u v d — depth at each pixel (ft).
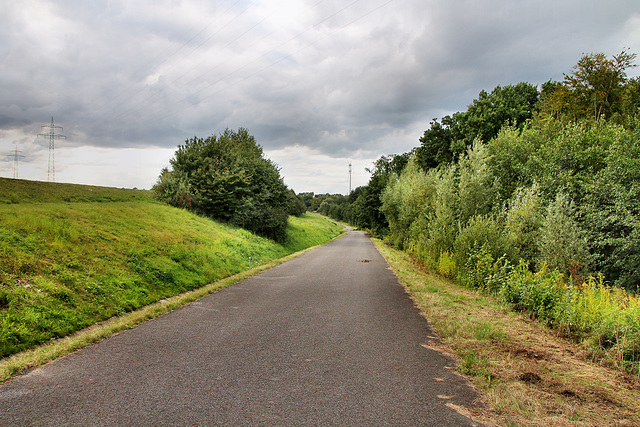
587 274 38.22
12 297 22.52
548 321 23.62
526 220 43.93
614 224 41.96
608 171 44.09
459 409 12.34
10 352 18.24
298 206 266.57
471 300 31.63
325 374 15.49
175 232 61.00
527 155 60.59
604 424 11.39
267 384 14.43
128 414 11.92
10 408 12.35
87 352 18.45
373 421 11.46
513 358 17.42
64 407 12.42
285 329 22.85
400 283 42.22
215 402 12.83
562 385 14.42
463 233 44.57
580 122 56.29
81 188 96.43
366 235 205.87
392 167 181.16
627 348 17.53
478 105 110.11
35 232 35.70
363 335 21.48
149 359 17.42
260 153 176.14
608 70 90.58
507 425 11.27
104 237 42.83
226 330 22.65
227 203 100.32
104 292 28.94
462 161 55.72
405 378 15.07
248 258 65.41
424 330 22.61
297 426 11.12
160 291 35.01
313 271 54.03
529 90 116.37
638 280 39.06
